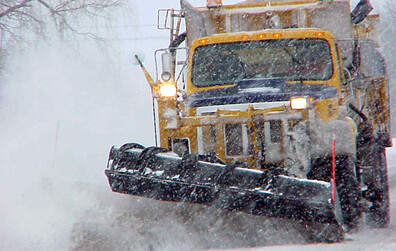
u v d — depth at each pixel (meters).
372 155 25.84
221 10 31.95
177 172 19.98
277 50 27.06
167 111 23.31
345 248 18.12
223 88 26.22
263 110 22.84
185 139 23.19
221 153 22.66
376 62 29.42
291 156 22.02
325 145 21.89
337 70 26.48
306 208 18.42
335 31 31.47
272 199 18.77
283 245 19.22
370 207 25.39
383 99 30.62
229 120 22.66
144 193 20.52
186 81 29.56
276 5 32.00
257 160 22.16
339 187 21.73
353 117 26.97
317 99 24.30
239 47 27.27
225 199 19.33
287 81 26.00
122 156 21.17
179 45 33.50
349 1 31.44
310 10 31.55
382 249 17.94
